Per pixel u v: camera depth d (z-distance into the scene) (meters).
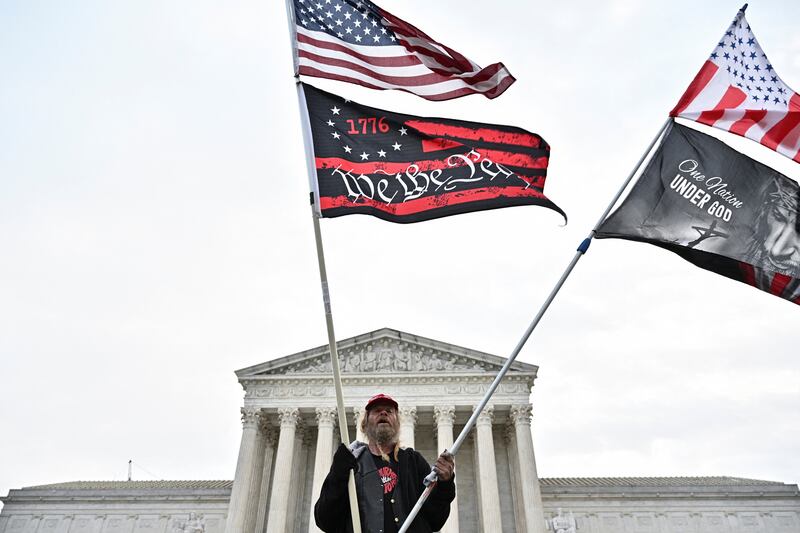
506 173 12.15
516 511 66.25
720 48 13.77
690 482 80.00
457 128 12.63
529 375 66.62
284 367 68.38
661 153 12.99
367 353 69.31
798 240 12.19
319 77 12.61
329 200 11.28
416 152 12.26
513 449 68.69
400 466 9.02
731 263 11.97
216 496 73.31
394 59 13.42
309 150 11.43
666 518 73.81
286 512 59.78
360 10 13.77
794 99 13.24
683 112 13.21
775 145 12.84
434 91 13.30
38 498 74.69
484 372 66.88
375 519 8.22
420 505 8.22
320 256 10.26
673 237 12.07
